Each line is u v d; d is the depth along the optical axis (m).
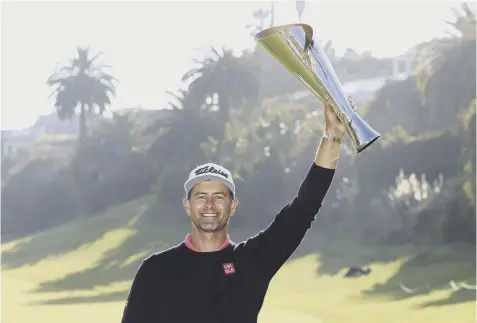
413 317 11.30
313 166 2.22
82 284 12.16
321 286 11.77
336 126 2.14
